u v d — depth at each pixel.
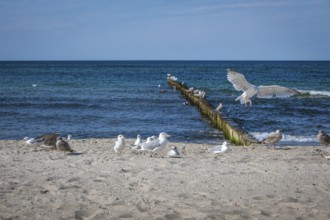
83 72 104.38
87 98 42.88
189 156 14.45
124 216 7.70
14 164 12.24
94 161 12.85
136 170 11.43
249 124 26.95
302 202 8.54
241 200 8.66
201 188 9.62
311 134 23.12
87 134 23.75
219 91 53.75
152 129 25.59
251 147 17.09
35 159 13.20
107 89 54.31
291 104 38.03
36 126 26.17
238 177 10.65
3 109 33.53
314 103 38.72
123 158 13.48
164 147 14.69
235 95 48.38
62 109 34.16
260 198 8.80
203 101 34.75
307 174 11.02
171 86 61.12
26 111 32.62
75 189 9.48
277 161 13.16
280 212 7.89
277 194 9.12
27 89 52.50
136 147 15.04
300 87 58.44
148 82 69.00
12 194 9.00
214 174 10.98
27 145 17.27
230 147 17.16
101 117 30.14
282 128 25.33
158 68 141.62
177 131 24.98
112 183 10.02
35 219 7.52
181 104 39.31
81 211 7.98
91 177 10.59
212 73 106.00
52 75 87.94
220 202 8.53
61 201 8.55
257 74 96.44
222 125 24.33
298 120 28.64
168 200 8.68
